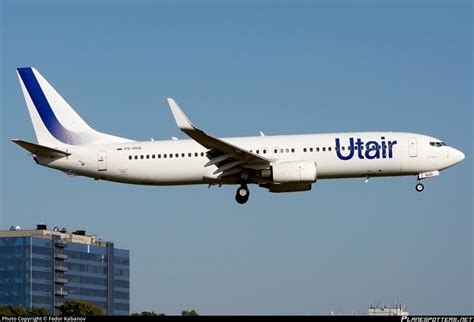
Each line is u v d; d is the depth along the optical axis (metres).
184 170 119.12
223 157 115.25
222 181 119.50
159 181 120.12
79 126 124.50
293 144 117.06
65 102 125.12
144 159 119.69
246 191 118.50
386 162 115.81
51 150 120.19
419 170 116.44
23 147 119.56
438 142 116.81
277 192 119.81
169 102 109.19
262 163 115.75
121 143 121.81
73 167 121.38
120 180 121.25
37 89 125.44
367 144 116.06
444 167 116.31
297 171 114.38
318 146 116.56
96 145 122.56
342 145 116.19
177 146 119.75
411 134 117.69
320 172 116.56
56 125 124.56
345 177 117.75
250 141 118.12
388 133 117.94
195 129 109.50
